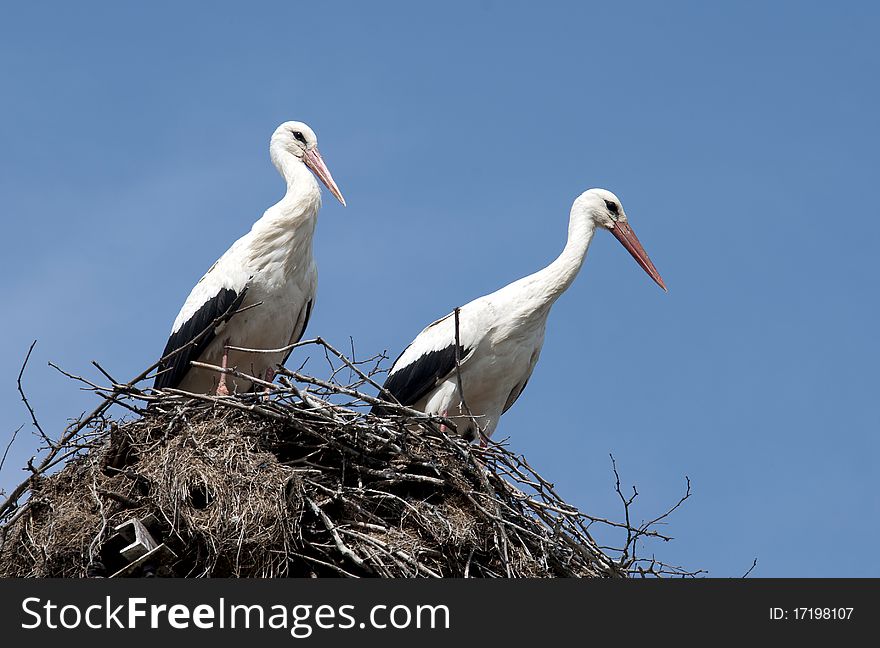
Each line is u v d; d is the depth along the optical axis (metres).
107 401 13.03
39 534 12.66
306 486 12.64
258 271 15.87
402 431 13.04
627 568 12.88
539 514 13.07
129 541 12.34
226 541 12.11
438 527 12.52
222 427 12.81
